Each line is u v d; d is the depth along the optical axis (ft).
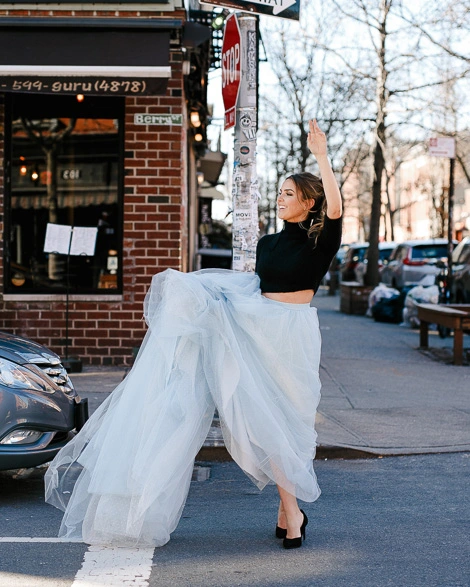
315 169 118.73
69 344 38.86
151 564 15.55
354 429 28.37
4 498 20.66
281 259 16.48
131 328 38.83
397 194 265.75
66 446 17.46
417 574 15.19
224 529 18.10
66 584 14.47
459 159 94.58
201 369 16.33
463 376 41.52
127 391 16.34
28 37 35.81
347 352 49.73
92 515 16.21
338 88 82.74
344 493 21.44
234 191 27.96
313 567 15.51
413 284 79.36
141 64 34.91
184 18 38.06
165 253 38.73
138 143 38.58
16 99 39.17
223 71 28.84
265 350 16.22
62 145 39.37
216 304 16.17
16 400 19.42
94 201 39.37
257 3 26.27
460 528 18.17
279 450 15.94
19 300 38.73
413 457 25.64
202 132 57.72
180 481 16.21
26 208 39.32
